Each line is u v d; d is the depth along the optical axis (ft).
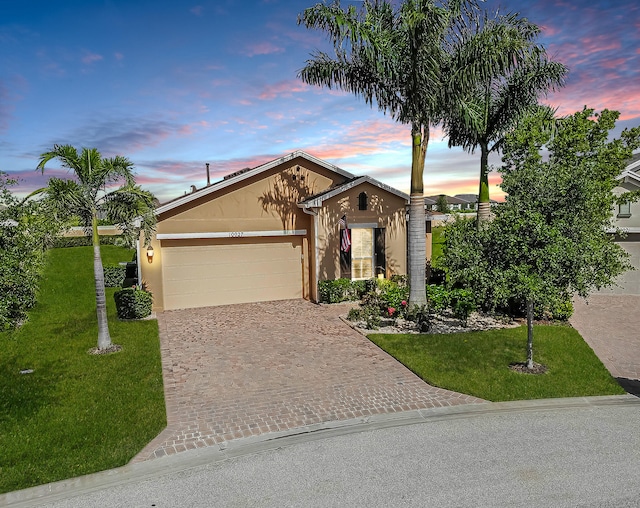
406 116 44.16
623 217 59.52
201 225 52.60
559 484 18.52
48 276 66.23
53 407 26.11
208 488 18.63
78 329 42.57
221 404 26.71
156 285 51.03
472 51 41.88
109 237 102.32
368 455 21.04
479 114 49.67
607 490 18.07
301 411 25.79
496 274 29.53
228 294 54.80
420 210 44.93
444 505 17.22
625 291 60.34
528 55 41.73
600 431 23.26
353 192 55.62
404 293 49.03
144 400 27.02
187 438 22.77
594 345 38.19
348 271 56.18
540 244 29.35
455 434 23.04
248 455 21.20
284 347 37.50
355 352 36.11
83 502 17.81
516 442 22.13
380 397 27.63
